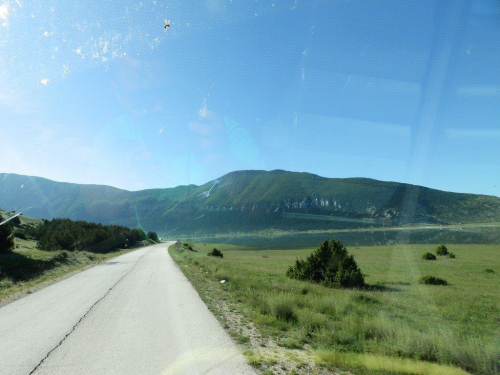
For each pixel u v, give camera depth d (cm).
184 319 859
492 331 746
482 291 1468
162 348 630
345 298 1161
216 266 2241
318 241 7575
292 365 539
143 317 891
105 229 5859
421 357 575
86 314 944
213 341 668
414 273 2130
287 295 1081
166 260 3266
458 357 548
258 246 7419
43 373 525
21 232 3809
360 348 621
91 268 2530
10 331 779
